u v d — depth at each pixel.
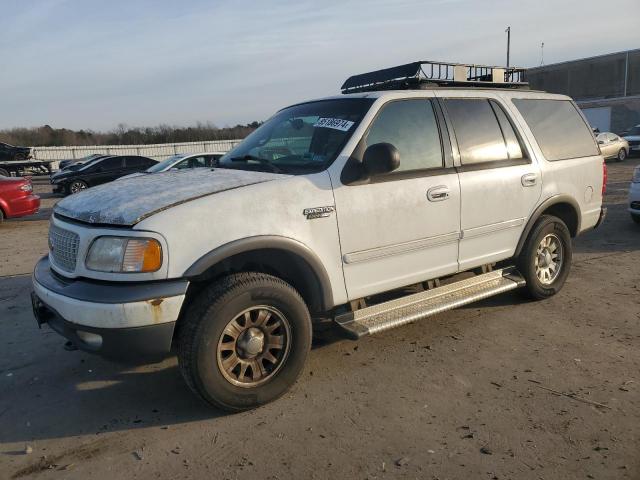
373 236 3.94
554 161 5.32
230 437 3.25
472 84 5.06
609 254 7.53
